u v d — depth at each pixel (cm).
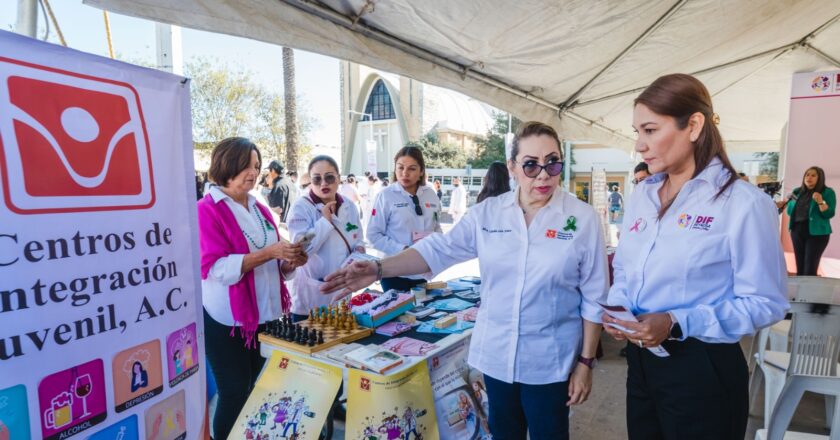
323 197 279
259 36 217
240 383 216
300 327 204
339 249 270
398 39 307
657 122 126
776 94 622
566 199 159
